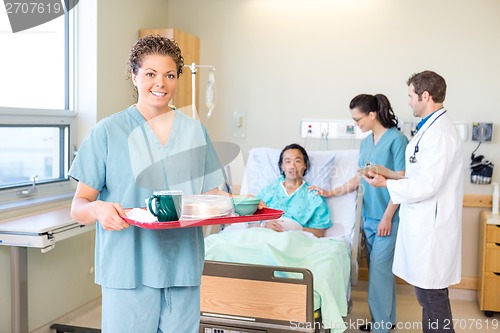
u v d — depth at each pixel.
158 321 1.51
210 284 2.19
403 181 2.37
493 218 3.24
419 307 3.49
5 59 2.75
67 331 2.89
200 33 4.02
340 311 2.36
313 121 3.84
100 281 1.48
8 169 2.78
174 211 1.36
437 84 2.40
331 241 2.80
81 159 1.45
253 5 3.91
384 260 2.94
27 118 2.83
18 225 2.40
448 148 2.33
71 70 3.20
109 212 1.32
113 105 3.38
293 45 3.86
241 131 4.00
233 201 1.55
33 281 2.79
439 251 2.37
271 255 2.29
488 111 3.58
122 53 3.46
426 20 3.63
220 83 4.01
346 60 3.78
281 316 2.11
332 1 3.77
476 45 3.57
